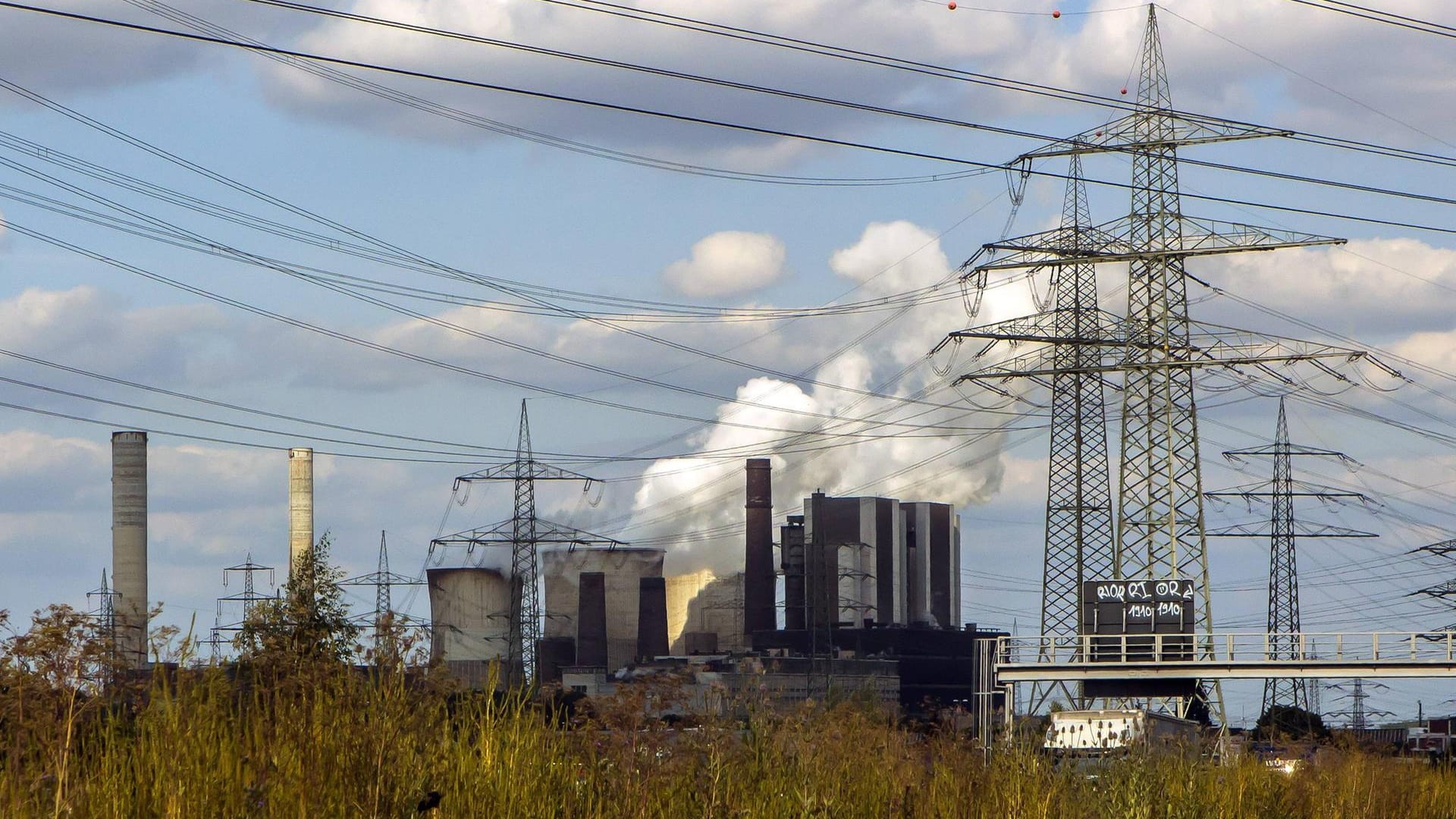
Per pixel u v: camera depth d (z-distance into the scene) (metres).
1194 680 110.50
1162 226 127.69
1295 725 127.69
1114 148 128.25
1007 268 132.75
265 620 24.89
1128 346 127.44
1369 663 103.94
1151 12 130.25
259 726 22.39
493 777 25.27
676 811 27.88
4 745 20.48
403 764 22.78
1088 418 140.75
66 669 21.33
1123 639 109.38
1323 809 55.69
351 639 24.73
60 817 19.91
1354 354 120.75
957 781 38.62
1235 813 47.38
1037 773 40.75
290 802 21.23
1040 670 110.25
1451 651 102.31
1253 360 122.88
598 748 28.45
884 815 34.69
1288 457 175.25
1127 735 46.38
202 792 21.12
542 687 30.52
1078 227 131.50
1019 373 136.38
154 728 21.92
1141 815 40.75
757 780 31.05
